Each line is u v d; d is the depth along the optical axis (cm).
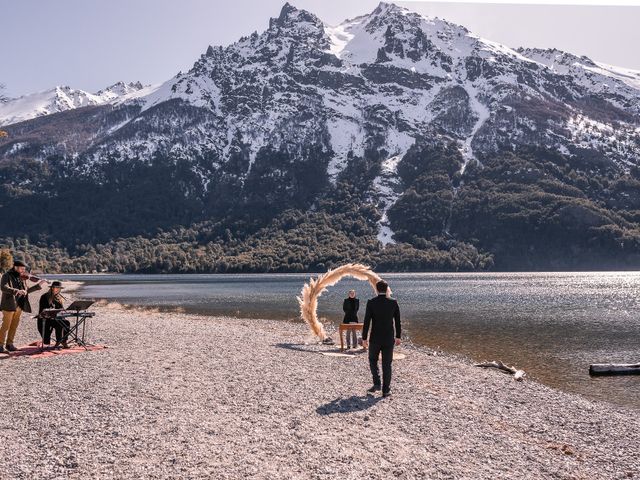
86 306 1734
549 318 4072
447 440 948
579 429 1107
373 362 1266
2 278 1616
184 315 4084
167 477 725
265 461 794
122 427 920
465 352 2380
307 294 2291
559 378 1817
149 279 17675
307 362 1666
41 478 708
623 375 1877
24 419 955
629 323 3716
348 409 1108
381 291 1257
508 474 806
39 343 1791
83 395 1123
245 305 5544
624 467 882
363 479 750
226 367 1516
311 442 884
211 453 816
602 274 19300
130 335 2239
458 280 14350
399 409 1134
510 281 13350
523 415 1186
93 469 743
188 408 1051
